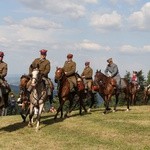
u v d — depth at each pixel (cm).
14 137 1484
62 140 1440
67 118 1900
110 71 2150
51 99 1805
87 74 2236
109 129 1619
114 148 1324
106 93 2091
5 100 1589
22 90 1738
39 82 1588
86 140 1440
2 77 1566
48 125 1709
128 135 1519
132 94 2897
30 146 1351
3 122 1831
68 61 1933
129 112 2175
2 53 1585
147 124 1738
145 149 1311
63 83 1862
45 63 1702
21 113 1780
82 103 2105
